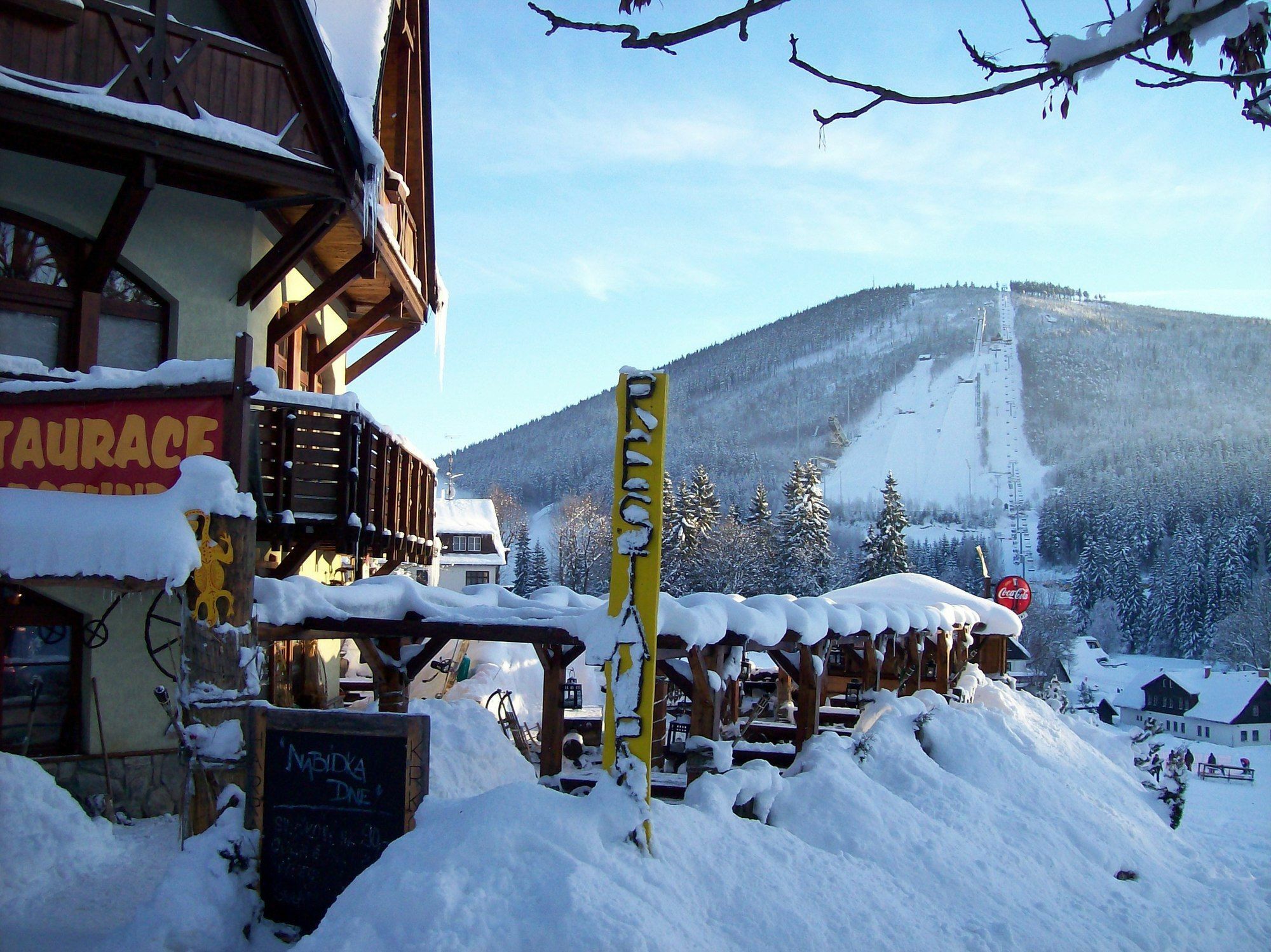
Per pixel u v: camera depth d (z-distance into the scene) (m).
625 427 7.40
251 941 6.46
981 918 8.43
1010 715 16.25
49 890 7.77
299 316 12.84
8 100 9.41
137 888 7.90
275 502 10.20
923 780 11.43
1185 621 99.56
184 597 7.38
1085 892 10.30
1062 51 3.47
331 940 5.41
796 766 10.40
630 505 7.25
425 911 5.41
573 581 75.62
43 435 7.87
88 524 7.29
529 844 6.07
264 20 11.17
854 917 7.25
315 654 15.02
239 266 12.01
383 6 13.21
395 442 12.73
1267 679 67.31
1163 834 14.20
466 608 10.17
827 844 9.02
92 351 10.95
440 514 63.78
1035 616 87.69
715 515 70.44
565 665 9.56
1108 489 148.38
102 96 9.81
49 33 9.72
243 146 10.57
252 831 6.75
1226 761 57.59
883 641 13.73
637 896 6.05
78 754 10.27
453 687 20.91
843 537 159.50
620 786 6.90
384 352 18.22
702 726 8.98
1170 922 10.23
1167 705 72.94
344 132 11.26
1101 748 18.44
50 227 10.96
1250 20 3.43
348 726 6.64
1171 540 112.38
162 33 10.30
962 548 133.00
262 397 10.16
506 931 5.38
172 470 7.63
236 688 7.26
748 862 7.36
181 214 11.63
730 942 6.28
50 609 10.27
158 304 11.66
